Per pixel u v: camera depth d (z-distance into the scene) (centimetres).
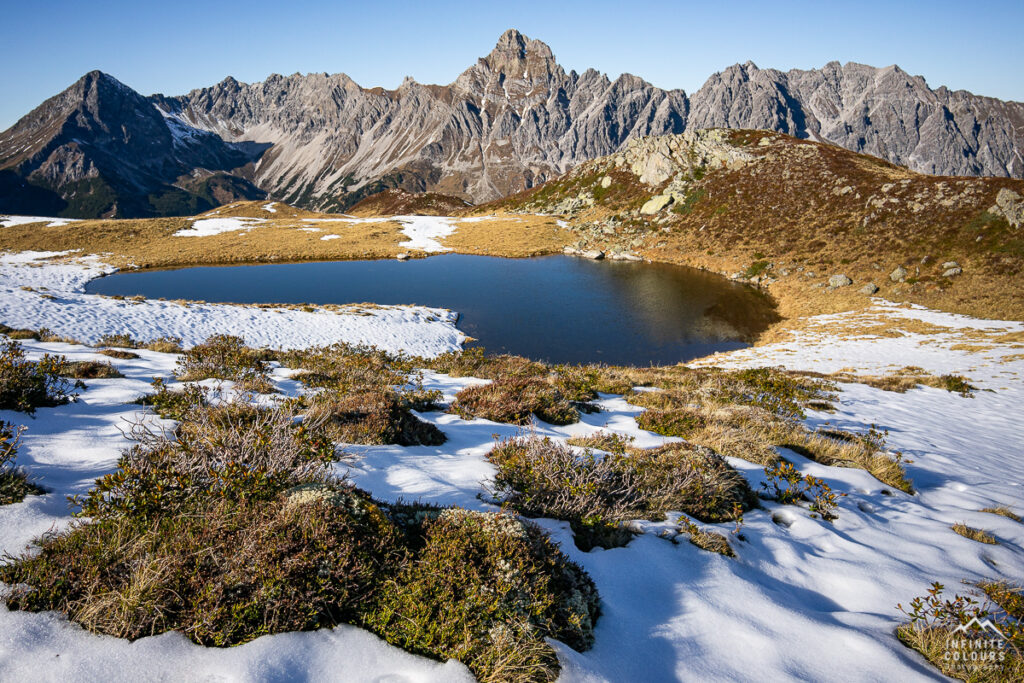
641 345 3812
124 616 281
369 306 4100
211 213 12825
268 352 1659
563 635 341
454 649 303
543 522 508
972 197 5753
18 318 2572
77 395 778
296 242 8488
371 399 840
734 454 832
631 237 8069
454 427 883
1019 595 454
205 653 275
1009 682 342
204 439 466
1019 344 3033
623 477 600
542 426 959
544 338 3950
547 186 12088
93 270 6216
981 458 1078
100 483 379
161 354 1517
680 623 386
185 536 344
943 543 594
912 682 343
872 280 5084
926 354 2975
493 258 7619
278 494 407
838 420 1277
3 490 398
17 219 10519
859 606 456
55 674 245
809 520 608
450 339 3703
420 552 371
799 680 338
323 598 314
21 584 292
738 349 3722
